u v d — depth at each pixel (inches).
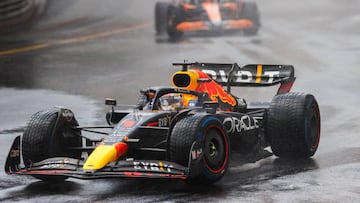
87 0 6638.8
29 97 2362.2
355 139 1619.1
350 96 2213.3
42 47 3789.4
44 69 3019.2
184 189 1225.4
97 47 3747.5
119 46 3757.4
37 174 1229.7
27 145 1273.4
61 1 6565.0
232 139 1354.6
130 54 3417.8
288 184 1249.4
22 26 4987.7
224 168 1254.3
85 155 1408.7
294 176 1306.6
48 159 1248.2
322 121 1833.2
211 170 1224.2
